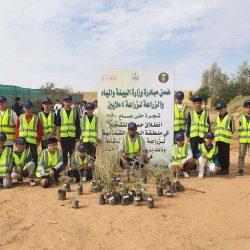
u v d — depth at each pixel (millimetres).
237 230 7008
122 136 12031
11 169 10477
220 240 6602
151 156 11984
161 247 6332
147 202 8250
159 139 11969
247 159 15070
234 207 8242
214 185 10172
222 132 11633
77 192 9328
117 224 7285
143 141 10945
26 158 10695
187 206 8273
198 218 7555
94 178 9719
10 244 6547
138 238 6668
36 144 11398
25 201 8906
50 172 10367
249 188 9859
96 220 7508
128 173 9859
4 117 11242
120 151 10758
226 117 11703
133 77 11977
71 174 10570
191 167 11250
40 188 10156
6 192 9797
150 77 11930
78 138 11812
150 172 10750
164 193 9203
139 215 7695
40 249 6348
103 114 12094
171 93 11867
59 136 11781
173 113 11898
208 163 11422
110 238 6715
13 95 28984
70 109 11703
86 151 11414
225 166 11711
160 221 7379
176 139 11266
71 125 11617
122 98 12031
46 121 11914
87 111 11703
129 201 8445
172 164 11188
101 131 12070
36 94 33219
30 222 7484
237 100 46094
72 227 7203
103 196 8477
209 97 56000
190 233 6848
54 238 6754
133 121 12023
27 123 11250
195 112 11789
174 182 9500
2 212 8094
